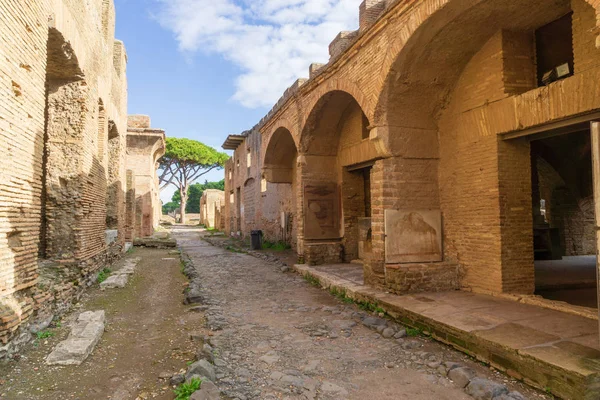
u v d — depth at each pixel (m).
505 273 6.57
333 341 5.55
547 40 6.97
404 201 7.78
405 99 7.64
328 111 11.11
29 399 3.75
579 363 3.77
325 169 12.12
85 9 8.25
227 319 6.65
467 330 4.90
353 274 9.94
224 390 3.97
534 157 12.50
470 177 7.17
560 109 5.51
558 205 13.88
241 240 23.34
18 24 4.90
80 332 5.43
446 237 7.85
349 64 8.74
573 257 12.88
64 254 8.12
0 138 4.50
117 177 13.93
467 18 6.26
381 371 4.52
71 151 8.28
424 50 6.89
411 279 7.21
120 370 4.52
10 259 4.76
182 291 9.12
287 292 8.94
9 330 4.45
